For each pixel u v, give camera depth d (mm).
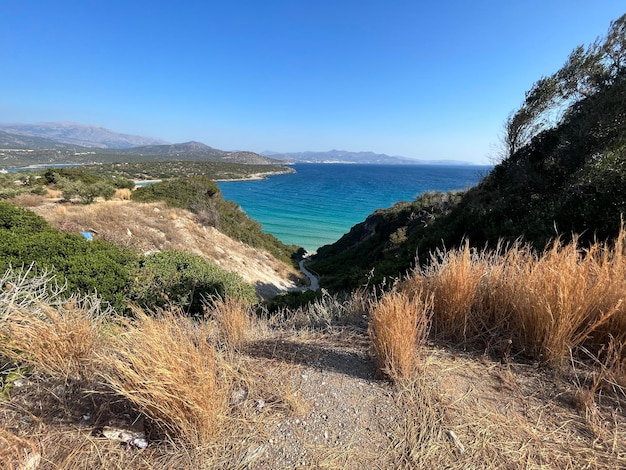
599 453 1334
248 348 2340
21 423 1450
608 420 1518
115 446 1360
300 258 32531
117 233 12828
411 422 1528
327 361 2129
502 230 6918
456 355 2143
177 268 6504
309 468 1277
